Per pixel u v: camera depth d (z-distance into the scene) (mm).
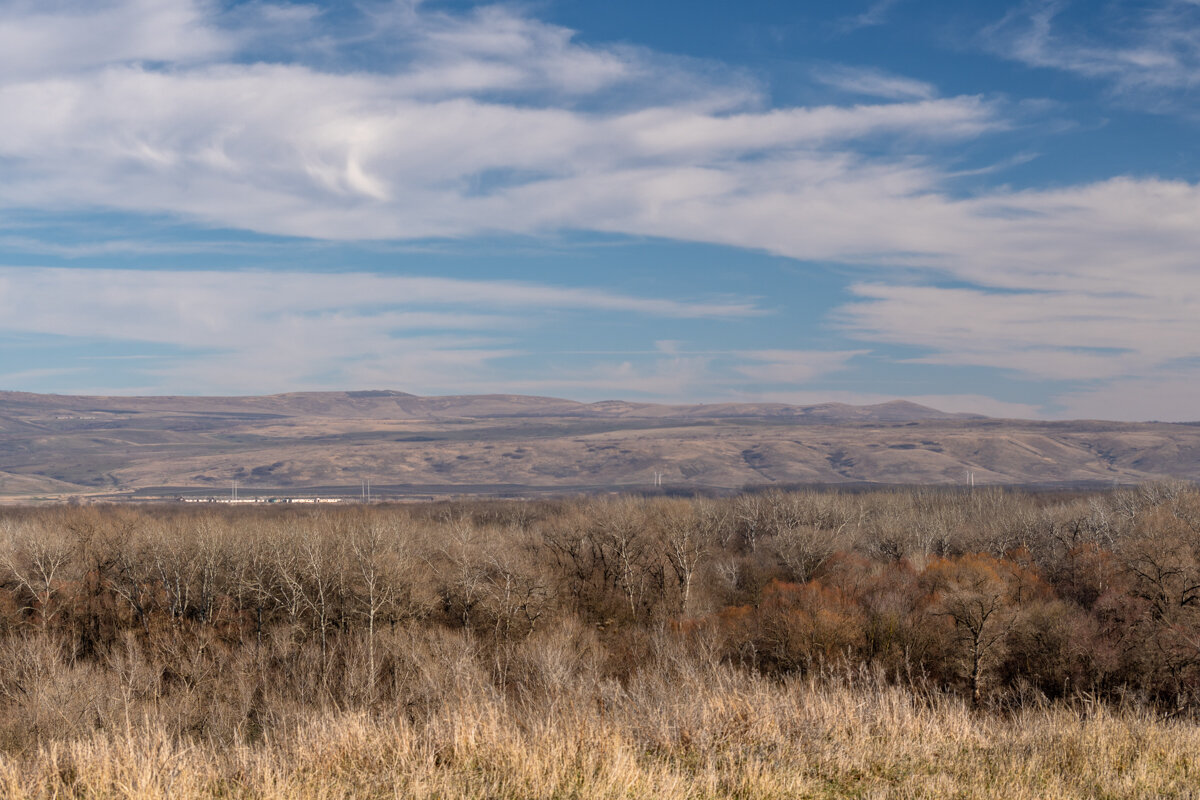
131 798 8852
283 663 51625
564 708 11969
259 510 138750
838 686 13430
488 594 61031
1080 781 9586
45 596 63094
